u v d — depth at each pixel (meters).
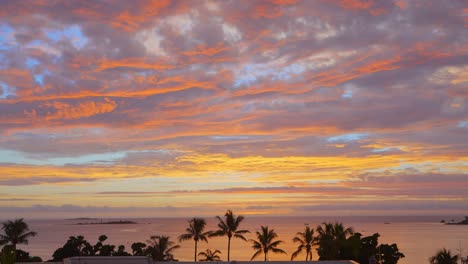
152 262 38.41
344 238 67.44
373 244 68.56
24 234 75.62
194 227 74.12
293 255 69.38
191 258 169.38
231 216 72.06
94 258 37.44
